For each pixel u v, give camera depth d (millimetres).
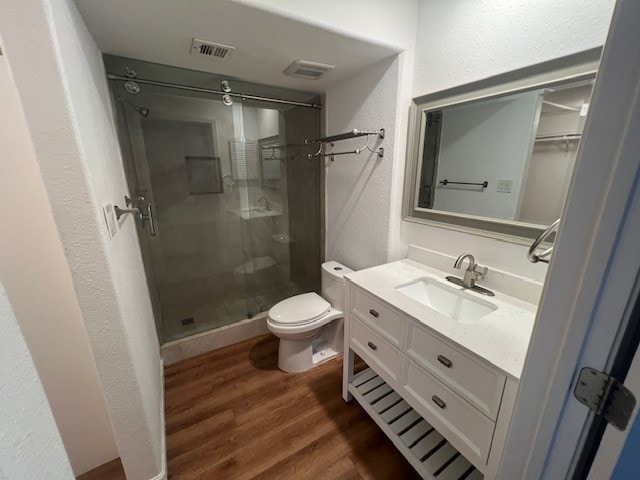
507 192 1255
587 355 507
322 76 1886
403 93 1579
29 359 386
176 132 2029
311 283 2758
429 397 1116
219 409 1612
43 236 973
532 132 1143
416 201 1676
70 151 755
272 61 1638
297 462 1321
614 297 459
